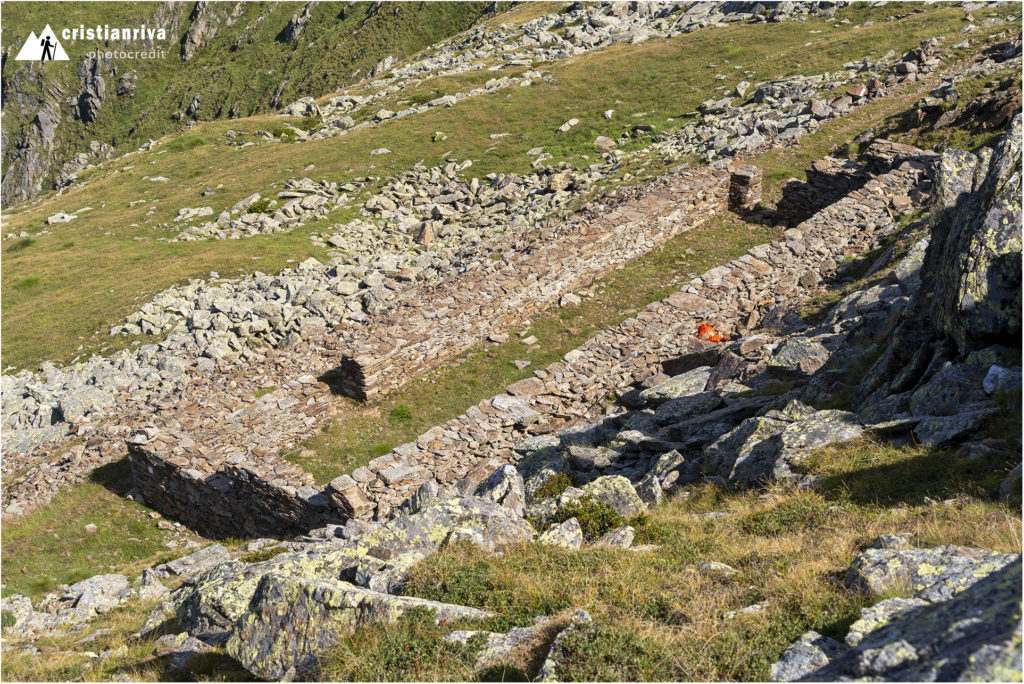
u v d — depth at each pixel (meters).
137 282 39.94
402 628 9.26
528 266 31.05
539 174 50.94
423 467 21.52
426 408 25.17
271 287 37.19
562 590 9.85
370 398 25.41
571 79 68.00
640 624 8.45
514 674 8.00
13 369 32.84
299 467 21.73
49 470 25.95
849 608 7.91
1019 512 9.08
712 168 40.03
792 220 38.09
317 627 9.77
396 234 46.25
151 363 31.17
